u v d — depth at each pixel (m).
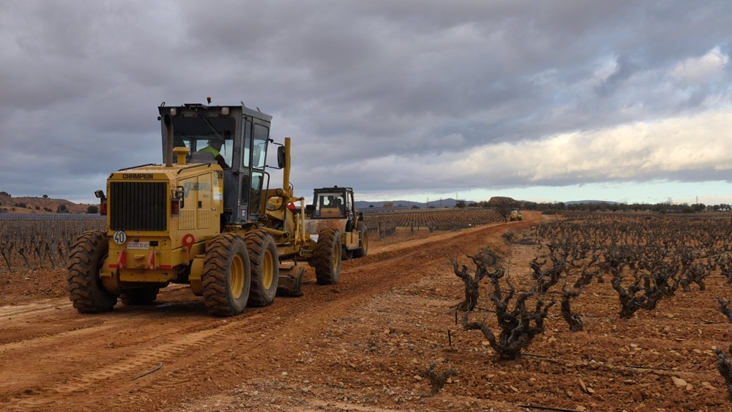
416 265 20.23
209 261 9.52
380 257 24.08
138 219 9.41
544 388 5.90
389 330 8.77
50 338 7.91
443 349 7.59
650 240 38.12
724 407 5.30
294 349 7.49
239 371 6.40
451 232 50.75
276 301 11.72
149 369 6.38
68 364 6.53
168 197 9.30
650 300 10.24
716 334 8.60
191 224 9.91
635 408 5.36
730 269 17.56
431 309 11.05
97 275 9.91
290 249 13.47
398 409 5.36
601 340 8.05
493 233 44.91
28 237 27.28
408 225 67.50
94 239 9.90
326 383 6.11
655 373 6.39
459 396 5.71
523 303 6.99
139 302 11.26
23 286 12.88
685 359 7.03
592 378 6.21
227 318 9.62
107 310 10.26
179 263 9.57
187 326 8.82
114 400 5.31
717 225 57.41
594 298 12.57
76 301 9.75
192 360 6.78
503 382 6.10
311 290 13.50
